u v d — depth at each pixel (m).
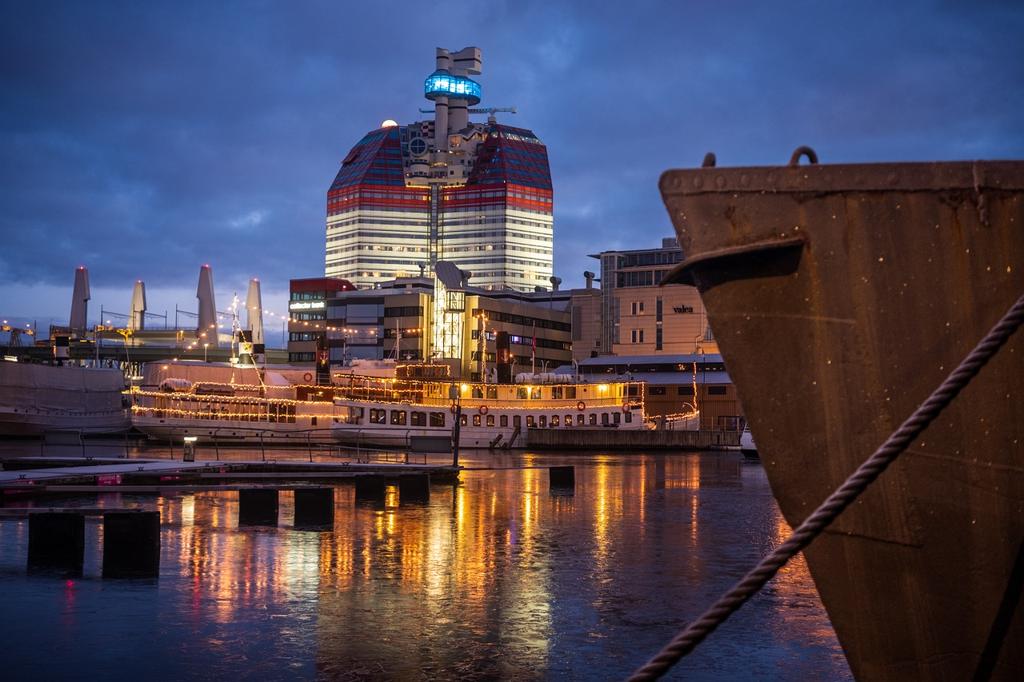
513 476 55.22
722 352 7.66
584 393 113.00
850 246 7.23
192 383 108.38
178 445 97.69
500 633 15.88
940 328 7.11
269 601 18.08
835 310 7.31
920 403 7.20
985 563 7.22
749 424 7.68
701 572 21.72
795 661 14.25
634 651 14.84
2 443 90.56
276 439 103.19
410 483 38.22
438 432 104.56
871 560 7.50
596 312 186.50
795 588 19.73
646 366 143.50
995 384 7.04
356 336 196.38
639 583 20.33
